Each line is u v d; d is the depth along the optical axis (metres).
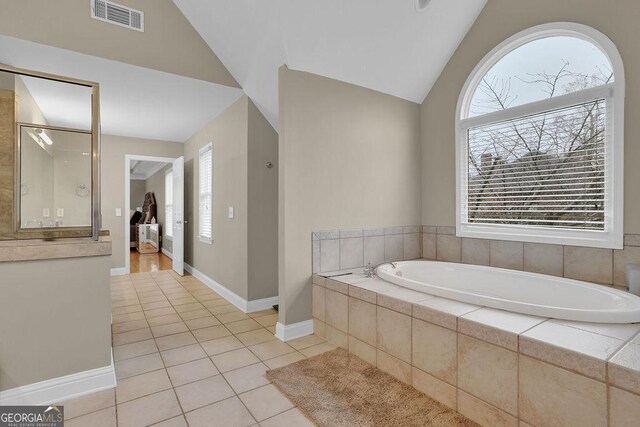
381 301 2.19
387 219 3.33
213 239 4.41
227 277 3.98
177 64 3.02
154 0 2.92
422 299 2.07
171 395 1.92
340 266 3.00
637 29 2.15
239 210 3.64
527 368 1.47
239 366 2.27
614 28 2.24
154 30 2.92
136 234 9.22
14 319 1.76
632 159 2.20
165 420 1.70
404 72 3.19
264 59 2.85
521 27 2.73
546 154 2.66
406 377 2.04
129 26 2.80
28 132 2.26
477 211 3.16
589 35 2.36
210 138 4.52
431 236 3.52
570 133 2.52
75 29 2.58
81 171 2.27
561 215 2.61
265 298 3.59
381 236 3.28
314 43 2.58
